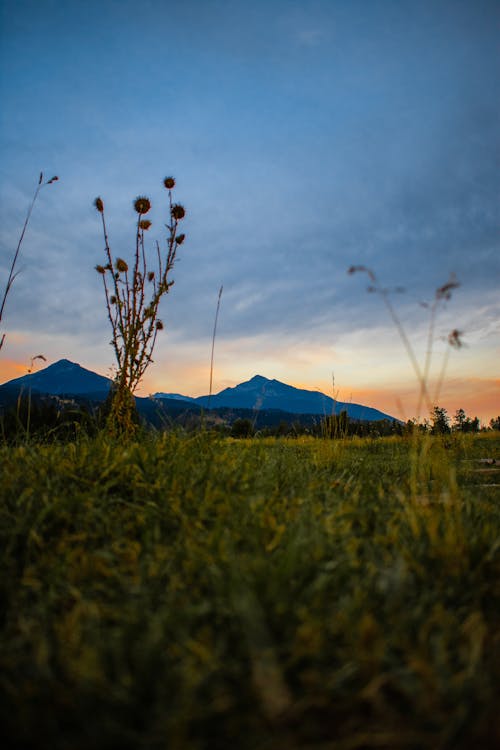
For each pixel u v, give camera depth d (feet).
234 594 4.58
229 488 8.30
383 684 4.05
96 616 4.68
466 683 3.81
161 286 12.86
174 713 3.45
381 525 7.54
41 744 3.43
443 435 23.57
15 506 7.50
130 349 12.53
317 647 4.08
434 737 3.47
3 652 4.36
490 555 5.90
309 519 7.15
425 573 5.66
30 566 6.00
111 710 3.62
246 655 4.17
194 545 6.14
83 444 10.68
